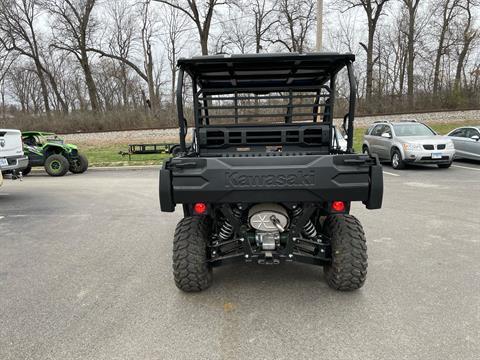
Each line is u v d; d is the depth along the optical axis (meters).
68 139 25.38
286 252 3.33
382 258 4.37
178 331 2.95
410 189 8.77
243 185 3.01
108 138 25.48
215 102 4.56
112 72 42.06
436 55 34.62
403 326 2.94
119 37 41.25
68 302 3.49
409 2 32.75
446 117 24.58
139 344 2.79
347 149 3.65
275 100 4.45
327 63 3.68
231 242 3.42
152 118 29.67
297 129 4.16
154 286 3.80
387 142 12.81
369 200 3.03
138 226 6.17
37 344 2.82
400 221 5.98
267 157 3.01
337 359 2.55
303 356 2.59
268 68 3.84
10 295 3.66
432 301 3.33
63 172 13.32
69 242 5.36
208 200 3.08
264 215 3.21
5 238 5.62
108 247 5.11
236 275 4.01
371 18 33.12
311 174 2.98
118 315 3.22
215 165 3.02
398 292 3.51
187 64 3.64
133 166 14.70
